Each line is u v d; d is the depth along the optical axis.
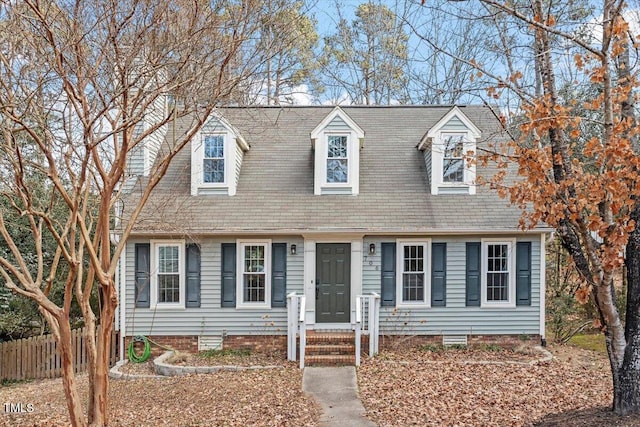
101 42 7.23
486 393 9.62
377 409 8.92
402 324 14.21
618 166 6.16
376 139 16.70
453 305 14.24
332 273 14.44
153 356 14.23
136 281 14.24
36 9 6.22
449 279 14.26
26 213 7.15
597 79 6.31
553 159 7.22
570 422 7.27
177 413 9.17
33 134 6.55
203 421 8.66
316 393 10.02
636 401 7.08
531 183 6.98
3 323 14.69
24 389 12.38
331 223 14.00
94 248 7.42
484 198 14.64
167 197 14.23
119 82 7.66
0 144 7.49
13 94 7.30
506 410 8.57
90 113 7.43
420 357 13.05
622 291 15.74
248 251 14.47
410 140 16.61
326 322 14.35
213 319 14.27
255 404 9.45
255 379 11.27
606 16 6.50
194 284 14.31
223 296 14.32
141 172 14.59
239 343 14.28
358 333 12.45
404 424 8.10
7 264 6.94
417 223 13.95
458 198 14.68
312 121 17.27
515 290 14.19
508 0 8.74
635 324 7.11
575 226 7.15
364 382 10.79
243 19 7.86
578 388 9.84
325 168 14.92
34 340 13.80
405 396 9.60
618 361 7.29
